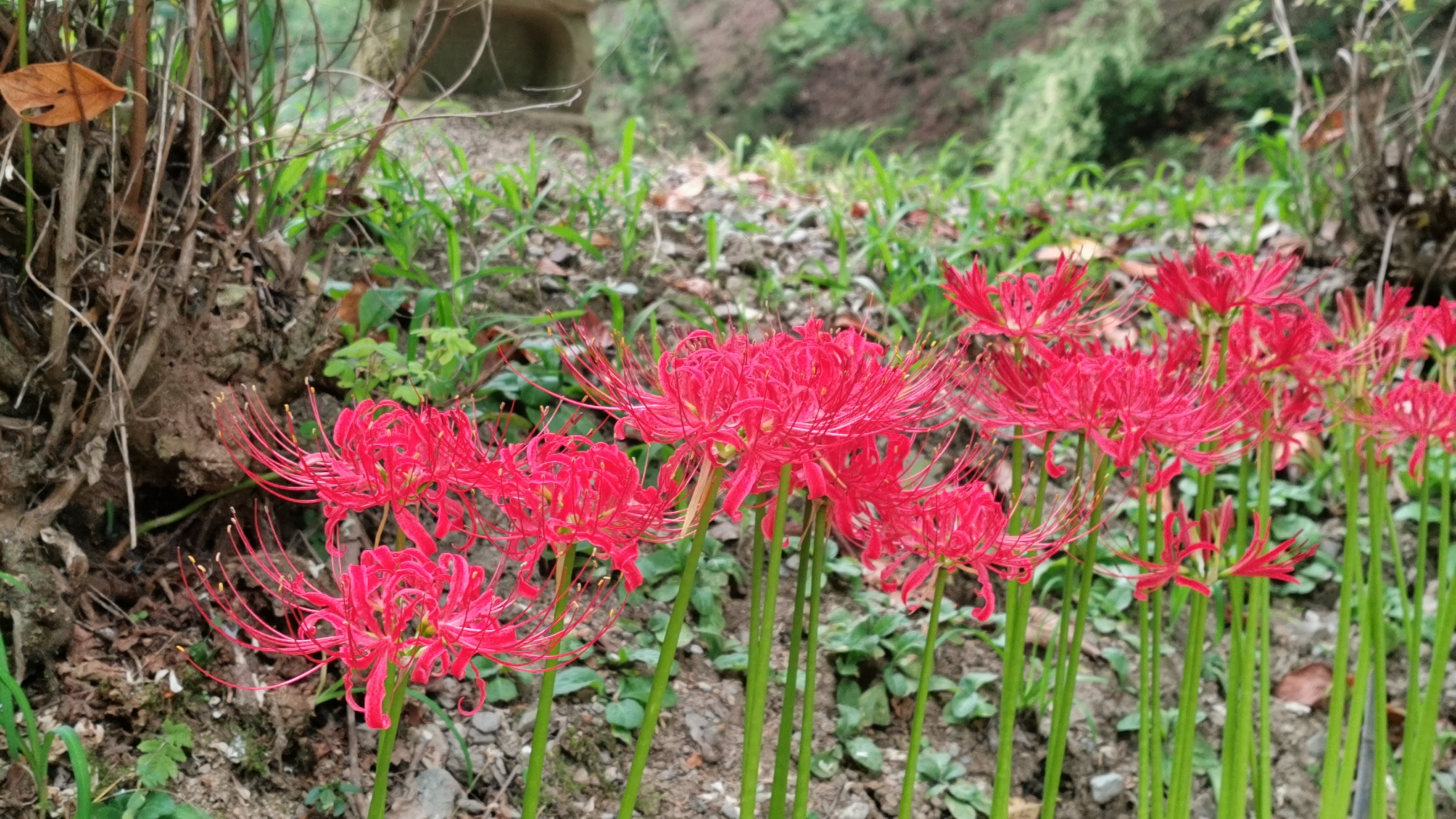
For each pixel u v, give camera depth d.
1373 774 0.88
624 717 0.81
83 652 0.68
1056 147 3.08
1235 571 0.59
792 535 1.02
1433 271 1.31
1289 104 3.18
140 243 0.65
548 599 0.86
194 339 0.73
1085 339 0.72
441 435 0.44
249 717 0.69
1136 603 1.08
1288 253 1.45
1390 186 1.43
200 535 0.77
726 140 4.15
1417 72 1.43
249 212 0.76
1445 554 0.80
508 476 0.44
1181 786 0.68
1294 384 0.83
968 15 4.27
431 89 1.76
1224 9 3.31
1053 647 0.94
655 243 1.30
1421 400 0.71
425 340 0.97
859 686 0.93
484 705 0.79
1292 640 1.10
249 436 0.76
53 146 0.71
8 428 0.67
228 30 0.87
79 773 0.53
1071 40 3.37
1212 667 1.05
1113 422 0.56
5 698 0.55
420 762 0.75
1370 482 0.75
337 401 0.89
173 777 0.64
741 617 0.95
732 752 0.84
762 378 0.45
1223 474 1.22
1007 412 0.59
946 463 1.11
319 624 0.75
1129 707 1.00
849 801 0.85
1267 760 0.76
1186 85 3.24
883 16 4.36
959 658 0.98
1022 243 1.43
